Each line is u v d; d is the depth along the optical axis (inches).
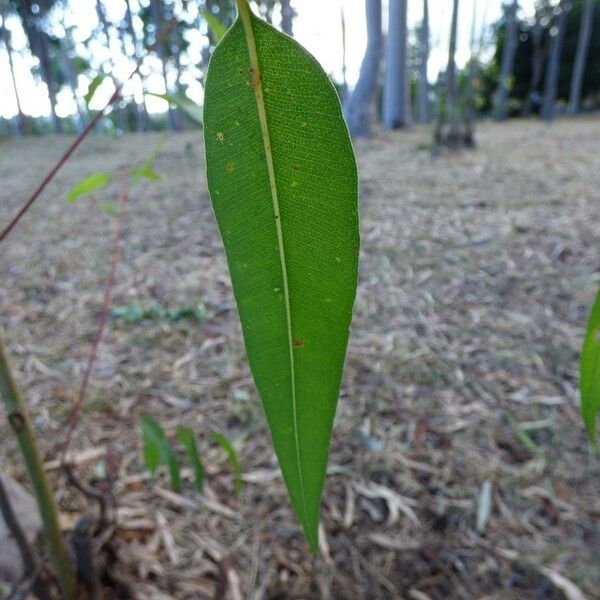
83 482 25.9
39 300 46.7
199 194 83.4
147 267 53.9
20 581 16.7
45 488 15.4
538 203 68.7
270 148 5.5
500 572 22.0
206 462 27.6
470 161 102.3
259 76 5.4
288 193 5.6
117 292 48.1
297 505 6.8
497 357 36.7
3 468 26.9
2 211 76.0
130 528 23.4
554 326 40.1
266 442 29.1
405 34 187.5
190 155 126.8
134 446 28.7
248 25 5.3
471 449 28.6
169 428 30.4
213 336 40.4
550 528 23.9
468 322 41.5
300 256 5.8
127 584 20.4
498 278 48.3
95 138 203.6
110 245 60.4
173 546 22.7
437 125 123.1
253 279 5.9
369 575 22.0
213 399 32.9
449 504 25.2
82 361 37.0
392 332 40.5
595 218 61.0
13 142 196.5
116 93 11.4
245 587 21.3
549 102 252.2
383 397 33.0
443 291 46.6
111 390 33.7
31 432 14.3
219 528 23.8
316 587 21.5
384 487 26.2
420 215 66.4
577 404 31.7
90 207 76.8
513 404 31.9
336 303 5.9
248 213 5.7
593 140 132.4
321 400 6.3
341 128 5.4
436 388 33.7
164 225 67.0
